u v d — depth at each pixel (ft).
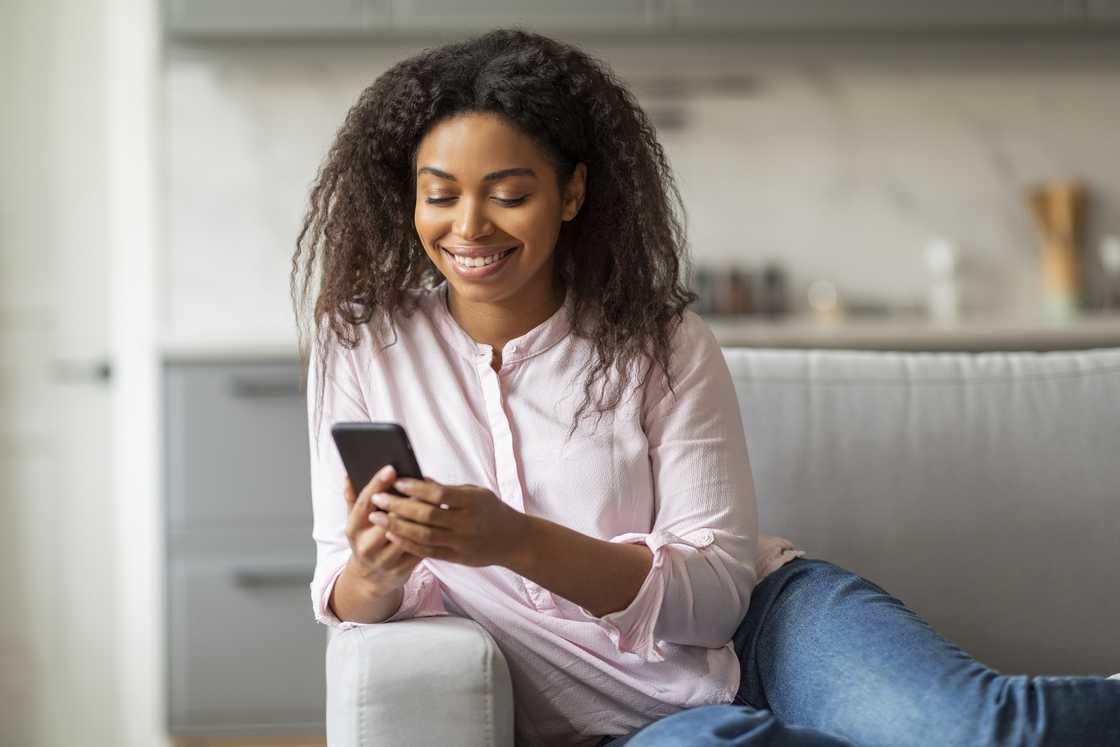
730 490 4.86
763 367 6.13
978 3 11.62
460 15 11.27
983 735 4.02
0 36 10.85
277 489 10.21
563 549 4.41
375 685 4.16
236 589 10.18
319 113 12.15
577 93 4.87
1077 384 6.16
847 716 4.35
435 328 5.11
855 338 10.80
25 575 10.80
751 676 4.88
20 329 10.82
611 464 4.85
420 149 4.79
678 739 3.89
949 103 12.64
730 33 11.65
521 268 4.74
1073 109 12.71
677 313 5.11
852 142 12.60
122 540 11.16
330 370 5.06
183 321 11.94
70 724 10.92
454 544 4.21
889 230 12.64
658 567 4.53
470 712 4.18
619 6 11.41
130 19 11.41
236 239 12.05
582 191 4.98
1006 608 5.86
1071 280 12.52
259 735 10.19
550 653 4.77
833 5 11.51
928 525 5.90
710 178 12.55
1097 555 5.92
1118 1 11.69
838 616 4.68
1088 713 4.04
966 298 12.73
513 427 4.93
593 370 4.93
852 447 5.97
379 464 4.21
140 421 11.27
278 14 11.11
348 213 5.11
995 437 6.01
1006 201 12.71
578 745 4.91
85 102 11.08
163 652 10.90
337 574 4.69
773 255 12.58
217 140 12.05
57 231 10.97
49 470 10.89
